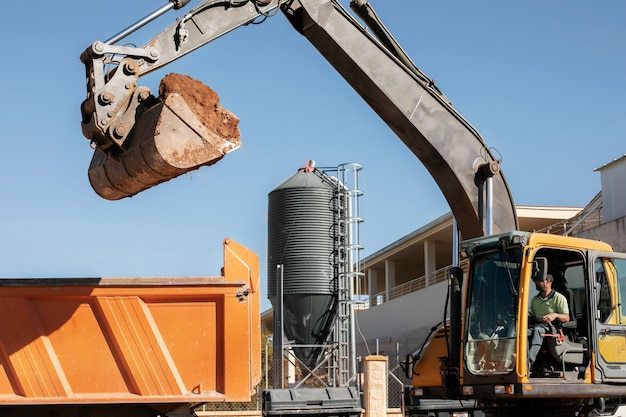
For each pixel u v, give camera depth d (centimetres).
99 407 885
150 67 840
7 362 862
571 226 2939
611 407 1077
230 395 868
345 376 2003
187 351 874
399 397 2516
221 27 910
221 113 798
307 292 1991
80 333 872
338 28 1072
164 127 759
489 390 996
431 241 3638
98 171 852
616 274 1073
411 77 1122
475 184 1147
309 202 2034
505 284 1012
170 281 872
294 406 1128
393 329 3609
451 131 1139
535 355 986
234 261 886
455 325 1060
